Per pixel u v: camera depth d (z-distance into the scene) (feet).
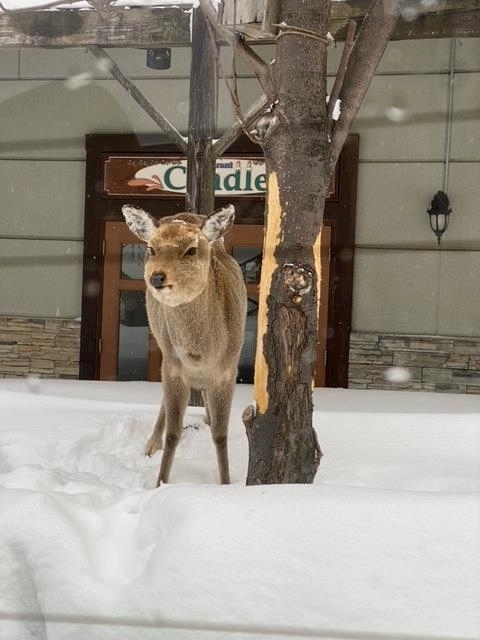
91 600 8.95
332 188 30.25
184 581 8.77
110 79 31.55
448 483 13.53
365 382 30.40
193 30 22.40
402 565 8.61
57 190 32.07
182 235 13.52
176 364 14.75
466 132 29.76
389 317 30.40
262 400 12.59
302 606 8.50
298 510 9.20
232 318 14.90
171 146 31.27
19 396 20.75
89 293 31.86
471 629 8.14
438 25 22.31
